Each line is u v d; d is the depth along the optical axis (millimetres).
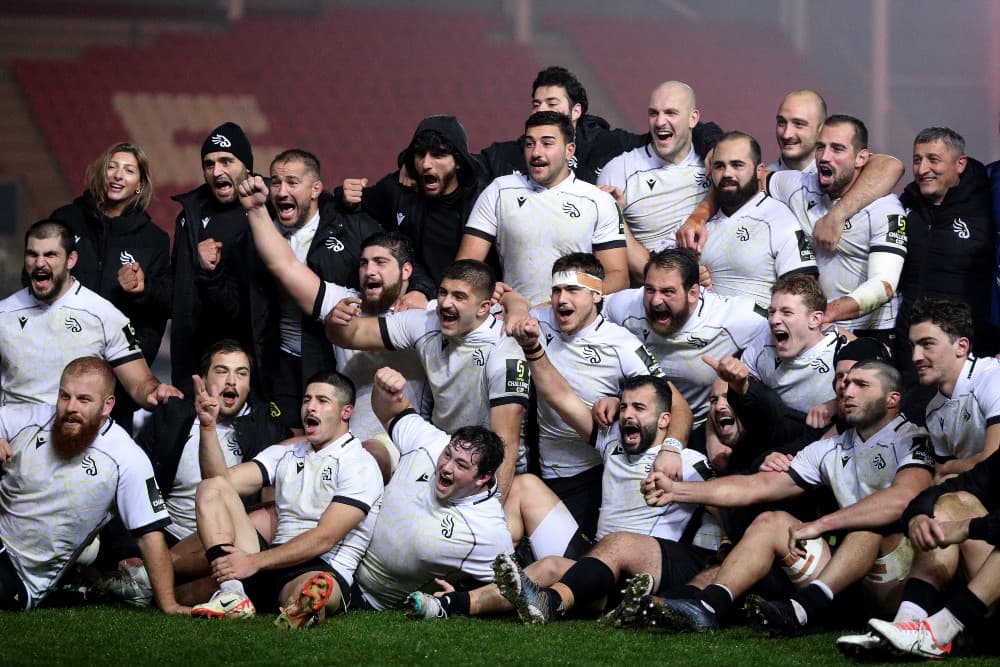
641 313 12391
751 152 12906
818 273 13141
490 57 51281
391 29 51375
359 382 12547
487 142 48469
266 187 12453
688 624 9609
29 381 12070
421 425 11344
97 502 10688
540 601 9961
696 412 12570
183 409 12094
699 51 52438
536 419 12375
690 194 13883
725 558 10594
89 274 13352
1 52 47562
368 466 10883
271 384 13234
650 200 13961
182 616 10367
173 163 45312
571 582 10258
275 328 13242
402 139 48094
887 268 12781
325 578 9750
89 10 48844
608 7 54969
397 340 12242
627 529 11148
